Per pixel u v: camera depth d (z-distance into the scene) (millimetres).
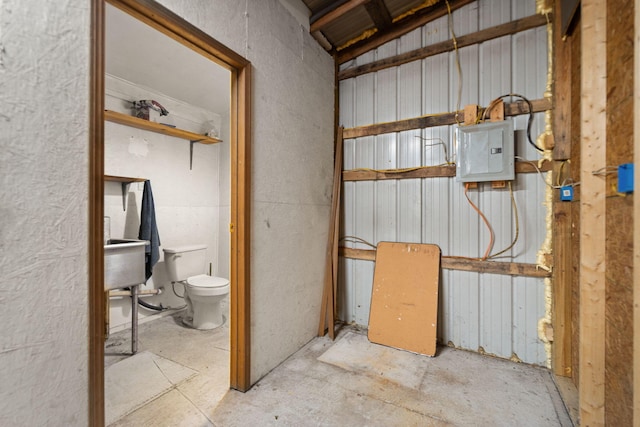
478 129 2117
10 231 872
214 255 3553
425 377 1920
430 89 2418
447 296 2373
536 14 2021
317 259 2525
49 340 956
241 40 1721
